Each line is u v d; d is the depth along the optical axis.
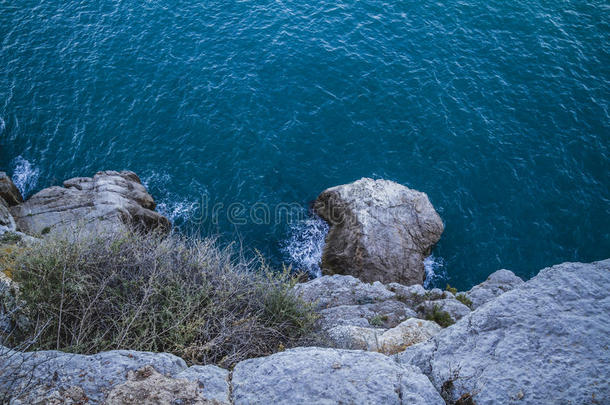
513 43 27.84
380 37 27.97
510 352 5.00
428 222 19.62
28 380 4.62
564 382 4.58
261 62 26.36
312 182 21.78
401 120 24.02
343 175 22.05
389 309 11.74
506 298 5.57
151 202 20.09
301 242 19.88
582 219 20.58
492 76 26.00
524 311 5.35
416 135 23.45
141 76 25.55
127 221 16.62
